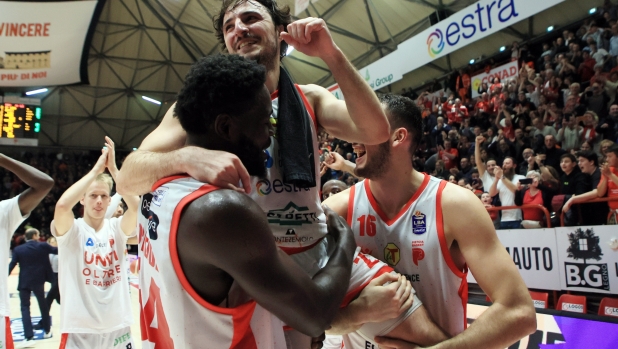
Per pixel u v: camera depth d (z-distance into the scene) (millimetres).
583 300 3344
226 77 923
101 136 17516
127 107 16781
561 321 2400
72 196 2820
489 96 7086
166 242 882
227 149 971
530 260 3746
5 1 11734
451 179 5855
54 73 13250
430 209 1493
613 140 5016
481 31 6672
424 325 1326
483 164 5543
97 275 2951
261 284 824
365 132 1207
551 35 7105
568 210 4016
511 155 5801
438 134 7496
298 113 1241
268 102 972
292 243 1176
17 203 2729
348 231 1220
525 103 6250
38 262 5309
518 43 7562
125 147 17953
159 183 975
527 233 3773
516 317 1278
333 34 10602
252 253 817
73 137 17219
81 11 12125
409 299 1319
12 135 13539
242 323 913
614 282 3193
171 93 16359
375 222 1584
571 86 5652
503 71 7340
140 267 1061
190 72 977
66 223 2842
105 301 2959
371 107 1142
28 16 12109
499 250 1390
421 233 1489
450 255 1470
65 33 12555
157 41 14188
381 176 1557
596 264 3316
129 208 2980
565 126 5457
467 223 1422
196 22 12531
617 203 3672
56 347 4871
